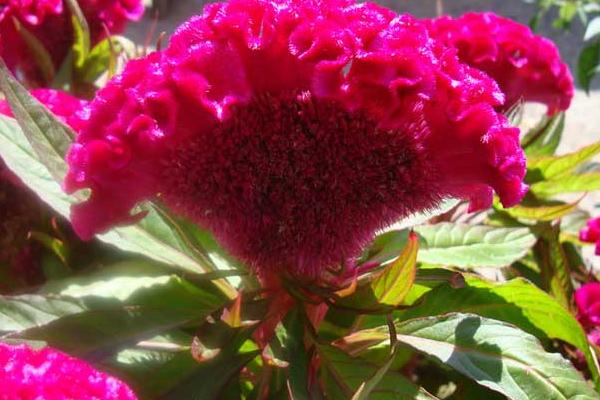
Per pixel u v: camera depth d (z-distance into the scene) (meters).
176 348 0.41
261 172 0.37
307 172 0.37
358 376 0.41
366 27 0.38
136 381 0.40
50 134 0.41
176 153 0.37
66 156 0.40
